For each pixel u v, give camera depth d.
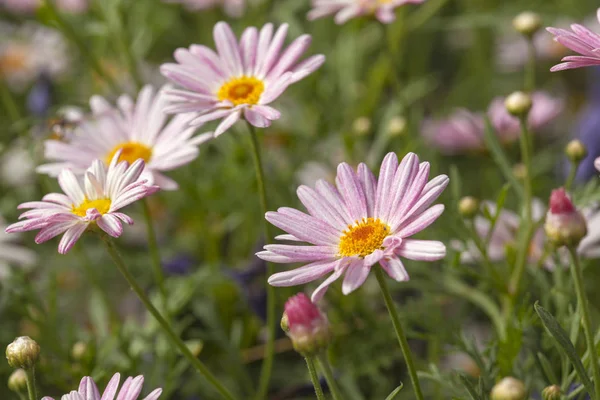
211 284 0.69
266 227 0.58
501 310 0.66
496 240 0.64
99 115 0.63
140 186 0.55
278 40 0.59
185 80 0.59
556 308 0.61
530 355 0.59
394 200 0.53
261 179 0.58
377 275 0.52
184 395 0.67
